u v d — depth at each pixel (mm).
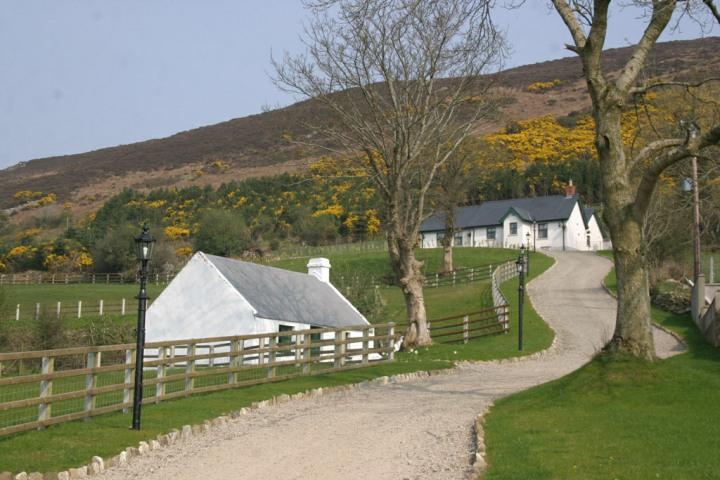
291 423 15391
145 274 14453
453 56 30250
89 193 142625
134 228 78125
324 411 16938
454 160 59094
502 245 83562
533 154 129375
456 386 21406
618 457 10828
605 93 16266
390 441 13422
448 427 14516
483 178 94125
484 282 57531
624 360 15672
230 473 11328
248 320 27781
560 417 13984
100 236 82688
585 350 32156
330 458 12195
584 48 16469
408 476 10883
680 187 41656
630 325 15945
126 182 150000
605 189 16297
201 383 21359
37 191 147500
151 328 28859
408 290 32562
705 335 30891
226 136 178250
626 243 16031
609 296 48469
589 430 12742
